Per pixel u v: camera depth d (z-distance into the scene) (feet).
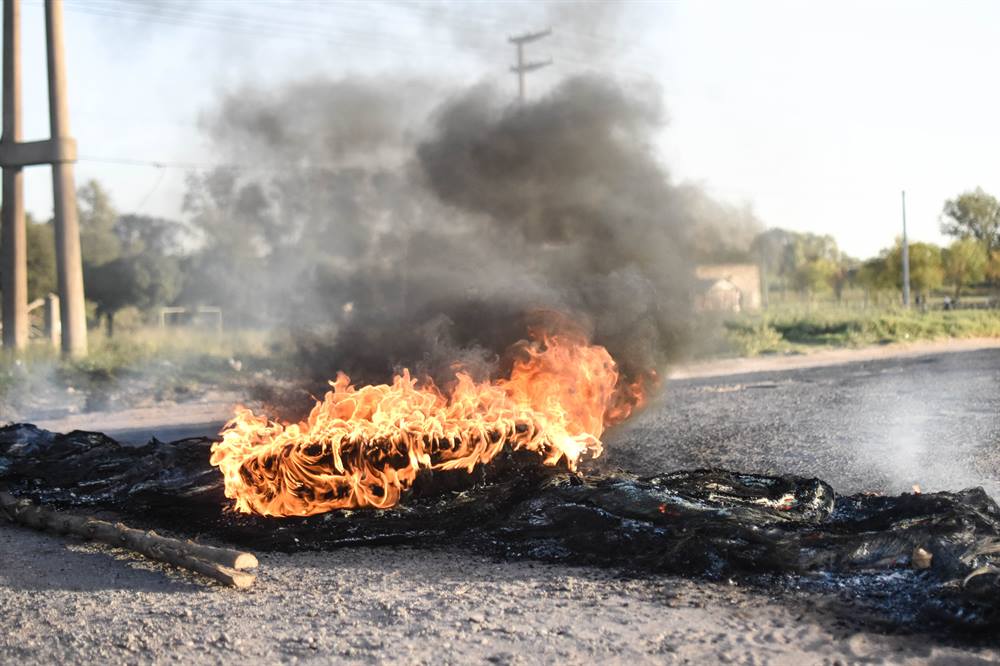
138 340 83.15
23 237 79.61
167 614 16.80
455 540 21.22
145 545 20.62
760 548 18.19
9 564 20.79
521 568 19.11
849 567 17.57
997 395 52.13
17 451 32.50
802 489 22.61
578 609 16.34
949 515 19.13
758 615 15.76
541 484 22.98
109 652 15.06
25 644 15.55
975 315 127.85
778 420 44.55
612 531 19.88
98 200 159.33
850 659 13.87
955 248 189.98
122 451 31.09
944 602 15.30
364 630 15.58
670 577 18.04
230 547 21.52
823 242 244.22
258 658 14.58
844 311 133.59
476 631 15.39
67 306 74.28
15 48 78.84
